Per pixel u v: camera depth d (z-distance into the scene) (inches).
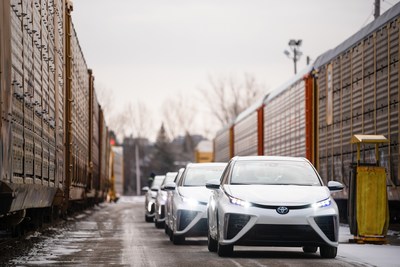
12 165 653.9
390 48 1085.8
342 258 754.8
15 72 673.0
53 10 1044.5
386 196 962.1
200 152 3880.4
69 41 1332.4
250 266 674.8
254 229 738.8
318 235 737.0
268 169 823.7
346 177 1311.5
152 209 1686.8
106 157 3358.8
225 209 756.0
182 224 971.3
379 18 1154.0
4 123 609.0
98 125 2576.3
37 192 852.0
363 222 959.0
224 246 773.3
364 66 1211.9
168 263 707.4
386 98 1098.7
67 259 748.6
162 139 7293.3
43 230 1178.6
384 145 1108.5
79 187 1617.9
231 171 826.2
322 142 1485.0
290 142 1745.8
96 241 1025.5
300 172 820.6
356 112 1253.1
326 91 1460.4
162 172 7209.6
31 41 783.1
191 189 1016.2
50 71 987.9
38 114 845.8
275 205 741.3
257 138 2210.9
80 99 1643.7
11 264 691.4
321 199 753.6
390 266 671.8
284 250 865.5
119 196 5088.6
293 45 3385.8
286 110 1802.4
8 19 628.4
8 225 845.2
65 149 1318.9
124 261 728.3
